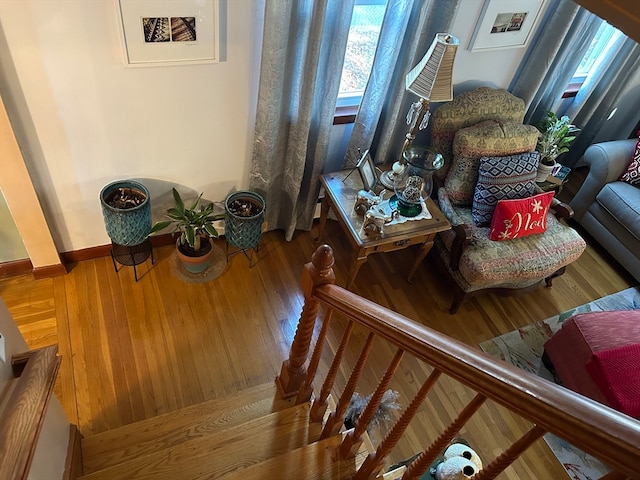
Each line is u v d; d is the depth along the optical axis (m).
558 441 2.55
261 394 2.26
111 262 2.89
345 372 2.65
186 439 2.05
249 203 2.87
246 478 1.70
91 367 2.45
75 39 2.01
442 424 2.54
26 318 2.57
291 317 2.84
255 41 2.32
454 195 3.08
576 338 2.60
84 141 2.36
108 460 1.94
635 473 0.75
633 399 2.26
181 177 2.75
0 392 1.29
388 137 2.97
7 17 1.86
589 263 3.58
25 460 1.19
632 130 4.12
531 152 3.07
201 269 2.93
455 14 2.55
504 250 2.87
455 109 2.96
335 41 2.38
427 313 3.06
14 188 2.28
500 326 3.07
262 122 2.56
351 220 2.73
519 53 3.07
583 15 2.85
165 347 2.58
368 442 1.96
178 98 2.38
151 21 2.05
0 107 2.01
